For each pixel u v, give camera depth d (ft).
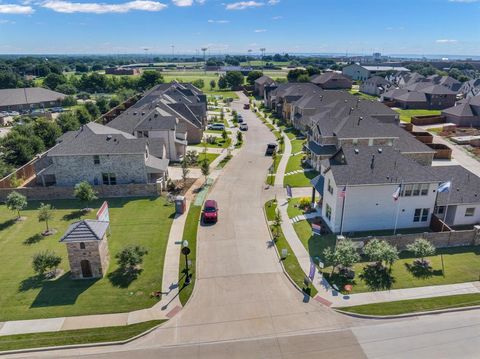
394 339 73.36
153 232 116.98
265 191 149.89
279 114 318.45
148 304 84.17
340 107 211.61
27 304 84.33
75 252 91.09
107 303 84.58
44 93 403.75
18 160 185.57
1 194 142.31
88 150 147.13
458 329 75.82
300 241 110.32
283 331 75.82
